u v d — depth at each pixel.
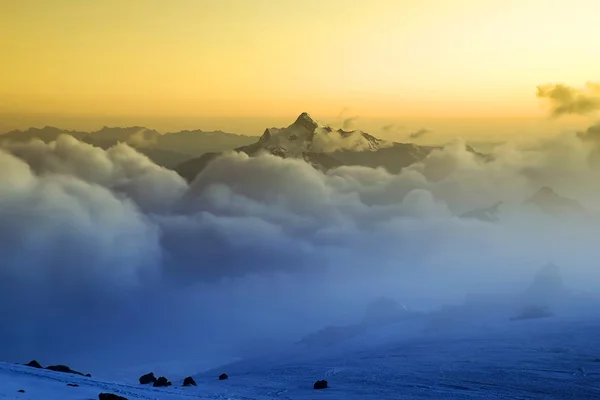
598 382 54.59
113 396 33.66
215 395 45.56
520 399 48.72
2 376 38.00
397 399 47.69
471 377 58.44
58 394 34.66
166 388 47.16
